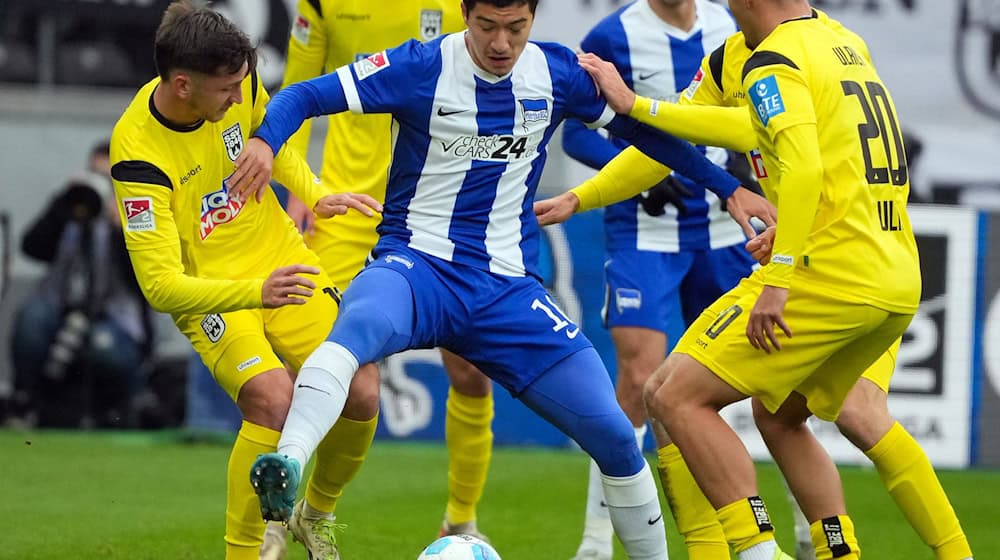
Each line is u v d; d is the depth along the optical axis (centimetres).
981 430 3181
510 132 1599
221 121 1662
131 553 2073
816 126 1526
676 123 1642
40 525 2309
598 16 3325
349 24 2166
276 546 1898
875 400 1745
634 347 2136
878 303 1544
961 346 3173
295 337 1756
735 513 1559
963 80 3372
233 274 1731
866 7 3372
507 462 3152
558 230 3288
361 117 2169
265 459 1331
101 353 3388
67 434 3406
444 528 2181
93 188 3397
